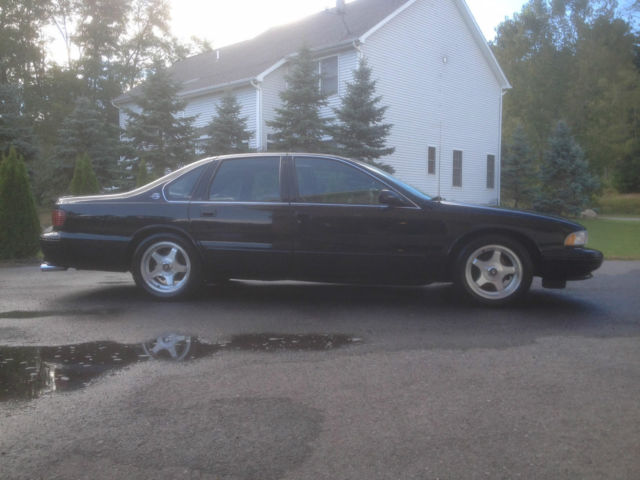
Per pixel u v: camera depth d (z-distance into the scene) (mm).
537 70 47750
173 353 3949
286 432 2680
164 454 2471
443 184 23547
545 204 28672
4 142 21125
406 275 5535
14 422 2795
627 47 47312
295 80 18125
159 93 20281
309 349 4047
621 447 2529
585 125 45469
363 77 18188
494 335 4430
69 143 21656
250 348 4078
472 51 24469
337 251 5539
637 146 45938
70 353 3949
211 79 23359
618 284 6965
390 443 2564
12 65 35594
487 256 5535
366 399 3086
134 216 5836
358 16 22031
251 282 7180
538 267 5496
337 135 18141
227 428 2723
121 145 20688
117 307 5551
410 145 21969
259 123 20594
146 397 3119
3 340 4293
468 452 2480
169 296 5859
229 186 5832
